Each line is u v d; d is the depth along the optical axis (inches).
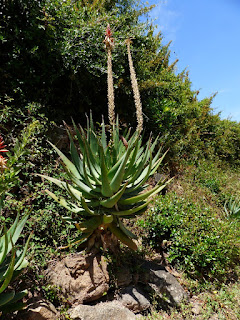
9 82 159.0
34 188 131.7
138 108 100.9
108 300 100.9
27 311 82.1
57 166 153.9
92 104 214.7
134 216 112.8
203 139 387.2
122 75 217.5
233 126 482.3
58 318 86.7
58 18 175.8
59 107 193.9
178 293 118.6
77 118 203.9
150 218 155.9
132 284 112.3
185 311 110.1
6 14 159.3
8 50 162.1
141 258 128.6
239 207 233.5
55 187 140.9
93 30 186.2
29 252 103.3
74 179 105.7
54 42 176.4
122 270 111.7
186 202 183.0
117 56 199.6
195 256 140.8
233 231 169.8
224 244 149.1
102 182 97.0
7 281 65.6
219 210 245.9
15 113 150.6
